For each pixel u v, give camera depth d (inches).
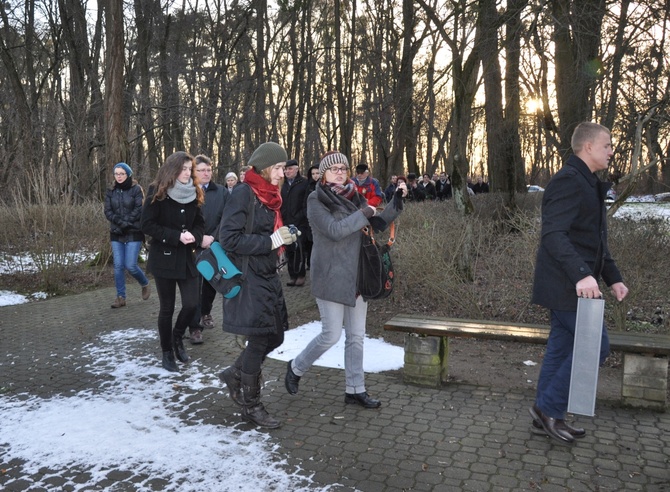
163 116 853.8
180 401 164.9
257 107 1071.6
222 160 882.8
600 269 132.6
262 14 1059.3
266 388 175.6
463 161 301.1
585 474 122.6
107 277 386.3
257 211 141.9
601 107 348.2
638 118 276.2
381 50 914.1
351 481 119.6
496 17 299.6
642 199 904.3
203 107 816.3
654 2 307.7
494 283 282.0
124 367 196.7
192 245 193.0
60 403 163.3
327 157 156.6
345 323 161.5
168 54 984.9
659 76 316.2
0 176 468.1
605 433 142.6
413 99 505.7
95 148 740.0
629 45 320.2
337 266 152.3
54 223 369.1
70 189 429.1
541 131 459.8
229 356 208.7
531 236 275.1
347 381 161.9
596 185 129.8
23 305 310.0
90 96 778.8
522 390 173.9
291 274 351.6
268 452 132.6
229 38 1009.5
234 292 137.7
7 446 135.9
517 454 131.7
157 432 143.3
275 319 145.6
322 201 151.6
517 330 167.3
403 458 130.0
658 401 155.9
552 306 130.3
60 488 116.9
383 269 155.5
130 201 285.3
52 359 207.5
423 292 290.0
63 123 679.7
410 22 621.9
